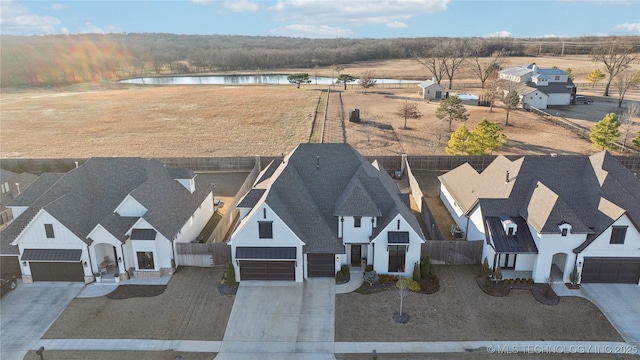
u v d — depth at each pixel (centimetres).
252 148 8000
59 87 17275
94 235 3662
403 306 3369
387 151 7544
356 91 14388
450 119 8781
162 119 10356
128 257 3791
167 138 8694
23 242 3656
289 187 3894
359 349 2941
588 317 3212
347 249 3866
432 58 17412
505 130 8781
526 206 3853
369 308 3356
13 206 4222
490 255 3716
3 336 3089
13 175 5353
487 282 3616
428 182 5906
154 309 3381
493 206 3906
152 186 4125
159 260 3791
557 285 3594
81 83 18812
